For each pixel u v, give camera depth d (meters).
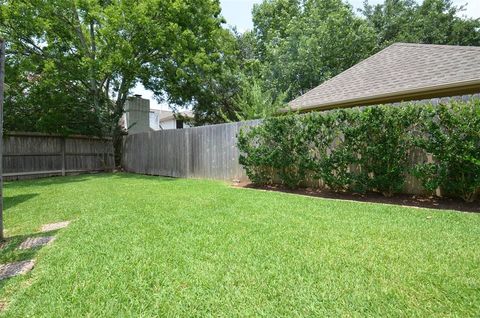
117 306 1.89
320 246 2.81
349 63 17.02
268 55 17.12
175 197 5.62
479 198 4.50
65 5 11.19
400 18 21.47
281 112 10.02
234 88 16.31
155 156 11.52
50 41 11.68
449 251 2.63
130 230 3.44
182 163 10.23
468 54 6.61
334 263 2.42
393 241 2.92
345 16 16.83
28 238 3.35
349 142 5.40
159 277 2.24
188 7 13.35
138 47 12.69
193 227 3.51
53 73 11.32
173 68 13.70
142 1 11.91
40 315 1.81
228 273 2.28
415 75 6.90
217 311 1.80
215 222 3.71
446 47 7.47
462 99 4.44
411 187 5.13
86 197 5.86
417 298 1.89
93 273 2.35
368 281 2.11
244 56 18.58
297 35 15.80
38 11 11.07
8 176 10.18
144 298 1.97
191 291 2.04
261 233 3.23
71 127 12.26
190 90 15.41
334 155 5.59
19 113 11.48
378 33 21.89
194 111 17.38
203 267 2.39
